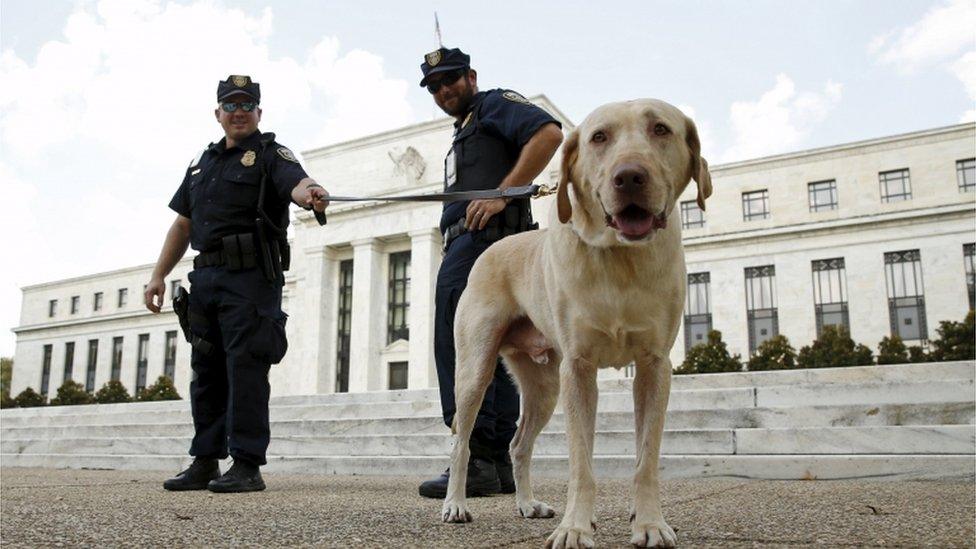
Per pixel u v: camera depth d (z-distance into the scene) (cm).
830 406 766
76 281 6041
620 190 243
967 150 3384
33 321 6238
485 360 361
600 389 1096
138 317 5494
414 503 445
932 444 641
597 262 267
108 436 1388
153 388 4056
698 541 264
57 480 794
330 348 3856
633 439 768
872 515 341
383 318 3762
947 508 365
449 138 3678
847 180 3603
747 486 570
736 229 3788
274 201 555
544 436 822
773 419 789
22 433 1602
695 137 286
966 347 2411
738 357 2825
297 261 4288
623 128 263
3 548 260
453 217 497
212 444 563
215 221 539
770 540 264
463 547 256
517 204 475
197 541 275
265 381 544
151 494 527
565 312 281
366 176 3869
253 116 558
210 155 569
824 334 2747
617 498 471
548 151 461
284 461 941
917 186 3453
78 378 5766
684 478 689
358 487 620
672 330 277
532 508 367
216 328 554
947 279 3244
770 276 3625
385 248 3859
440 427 966
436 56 513
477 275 378
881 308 3334
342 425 1056
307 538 281
